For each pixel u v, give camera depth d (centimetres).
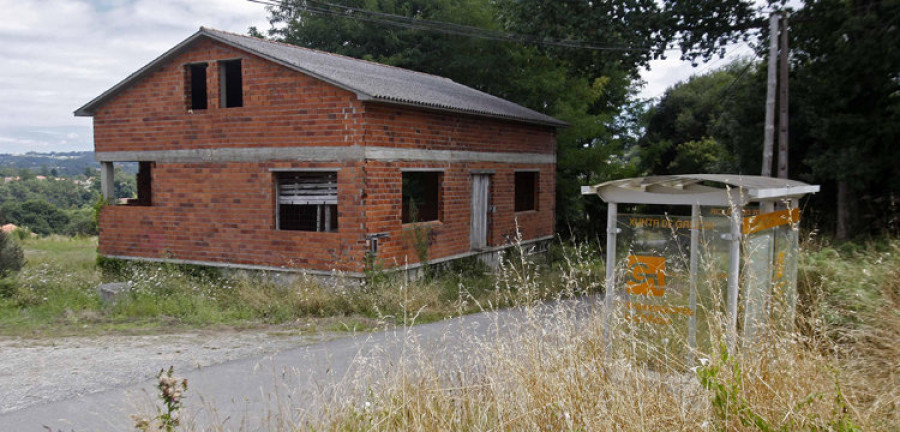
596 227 2541
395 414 373
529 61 2433
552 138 1847
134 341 827
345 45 2669
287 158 1205
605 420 335
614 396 353
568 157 2311
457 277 1338
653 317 514
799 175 1786
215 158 1284
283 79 1200
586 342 412
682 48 1891
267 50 1251
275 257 1228
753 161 1884
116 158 1403
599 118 2402
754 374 351
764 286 538
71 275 1320
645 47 1883
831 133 1634
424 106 1216
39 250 2270
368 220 1138
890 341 475
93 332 891
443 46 2534
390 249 1193
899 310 548
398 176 1214
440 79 1914
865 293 623
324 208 1280
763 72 1820
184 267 1323
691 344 484
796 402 331
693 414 338
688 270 511
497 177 1555
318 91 1166
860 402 391
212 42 1267
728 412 328
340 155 1149
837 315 573
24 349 779
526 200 1803
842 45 1630
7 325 941
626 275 539
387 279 1145
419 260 1266
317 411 400
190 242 1324
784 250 602
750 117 1844
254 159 1242
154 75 1342
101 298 1156
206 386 598
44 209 4141
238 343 805
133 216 1390
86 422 511
